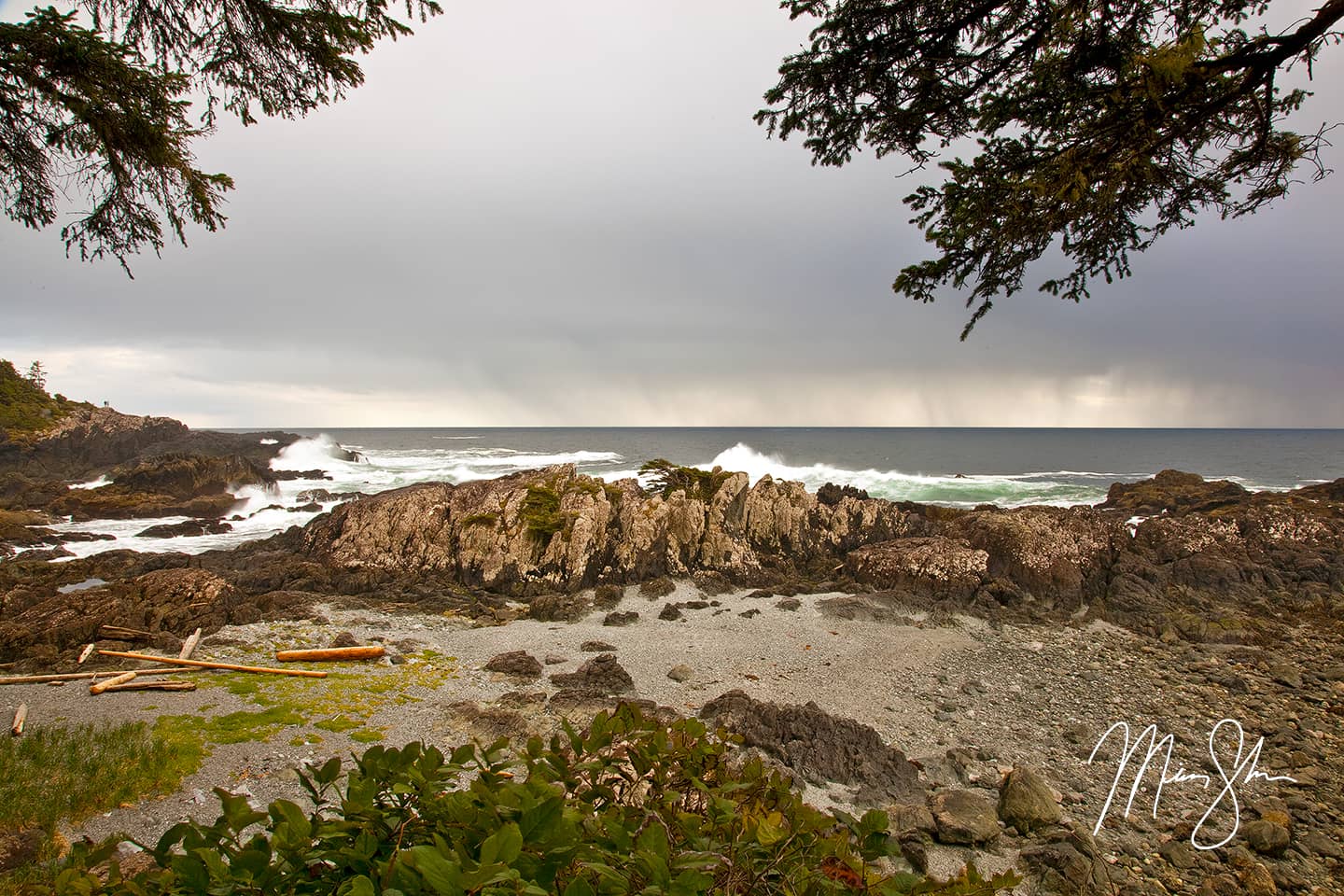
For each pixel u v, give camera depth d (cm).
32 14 515
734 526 2381
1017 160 477
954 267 510
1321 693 1277
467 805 167
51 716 966
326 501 4219
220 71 638
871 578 2031
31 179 650
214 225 698
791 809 204
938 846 777
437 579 2067
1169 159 455
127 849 637
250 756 866
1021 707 1220
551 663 1386
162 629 1480
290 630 1520
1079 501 4019
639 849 159
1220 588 1925
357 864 164
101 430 5941
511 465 6294
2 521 3250
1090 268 533
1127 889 710
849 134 543
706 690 1270
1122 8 411
